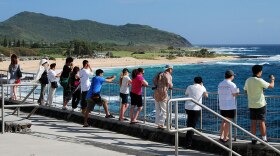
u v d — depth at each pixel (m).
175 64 120.00
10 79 17.98
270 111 13.57
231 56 162.12
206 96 11.25
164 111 12.28
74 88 15.49
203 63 124.56
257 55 176.50
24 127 12.41
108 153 9.86
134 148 11.30
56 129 13.68
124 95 13.56
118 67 101.44
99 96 14.05
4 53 132.25
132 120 13.21
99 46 186.25
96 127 14.39
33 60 109.62
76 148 10.27
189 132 11.34
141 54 168.25
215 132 11.73
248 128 15.27
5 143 10.62
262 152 10.34
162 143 12.15
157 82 12.32
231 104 10.73
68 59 15.94
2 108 12.02
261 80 10.23
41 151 9.82
